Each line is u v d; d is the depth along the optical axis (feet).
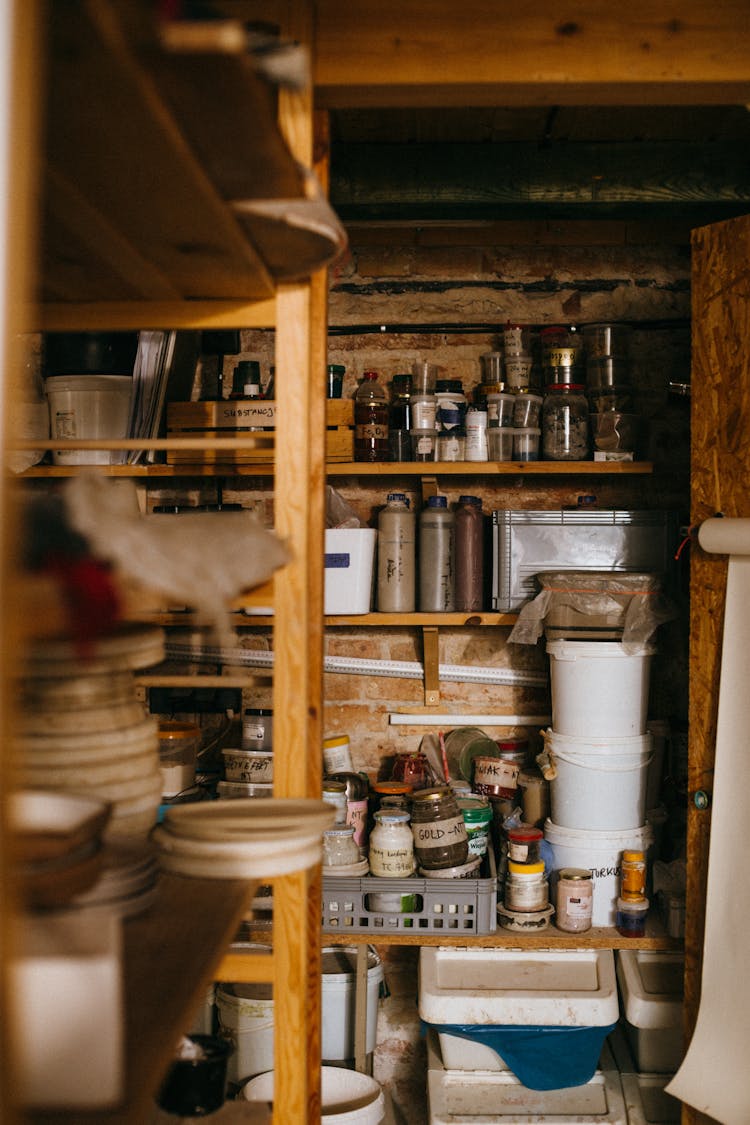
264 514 10.30
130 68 2.53
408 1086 10.05
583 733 8.85
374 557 9.86
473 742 9.95
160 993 3.02
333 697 10.30
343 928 8.50
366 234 10.14
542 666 10.20
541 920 8.61
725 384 7.81
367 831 9.38
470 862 8.67
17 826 1.93
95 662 3.83
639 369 10.17
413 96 5.75
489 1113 8.13
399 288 10.24
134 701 4.11
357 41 5.57
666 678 10.02
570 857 8.84
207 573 3.07
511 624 9.41
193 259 4.45
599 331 9.87
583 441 9.49
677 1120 8.36
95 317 5.24
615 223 10.07
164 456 9.43
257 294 5.13
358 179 8.63
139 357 9.09
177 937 3.45
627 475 10.16
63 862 3.10
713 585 7.84
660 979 8.66
